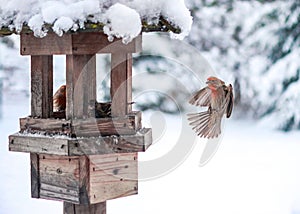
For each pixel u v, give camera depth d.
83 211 4.73
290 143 14.44
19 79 15.65
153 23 4.04
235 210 9.63
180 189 10.51
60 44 4.35
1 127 14.05
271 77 16.25
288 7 16.33
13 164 11.66
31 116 4.61
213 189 10.56
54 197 4.59
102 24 3.89
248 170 11.91
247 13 16.20
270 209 9.73
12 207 9.41
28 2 4.13
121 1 4.05
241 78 16.28
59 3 4.01
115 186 4.59
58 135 4.40
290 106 16.09
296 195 10.38
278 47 16.34
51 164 4.57
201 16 16.12
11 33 4.25
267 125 15.95
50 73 4.64
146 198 10.02
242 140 14.48
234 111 16.34
